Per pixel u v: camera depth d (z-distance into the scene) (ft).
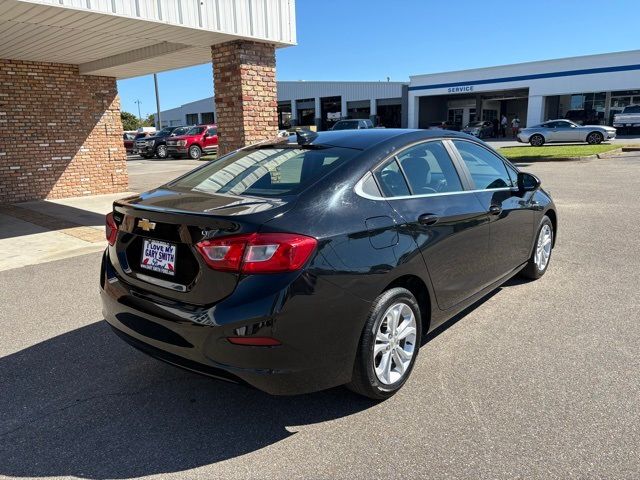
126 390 11.02
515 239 14.75
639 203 30.68
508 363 11.61
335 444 8.98
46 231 27.07
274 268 8.38
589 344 12.43
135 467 8.52
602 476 7.91
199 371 8.87
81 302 16.37
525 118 154.81
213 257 8.52
